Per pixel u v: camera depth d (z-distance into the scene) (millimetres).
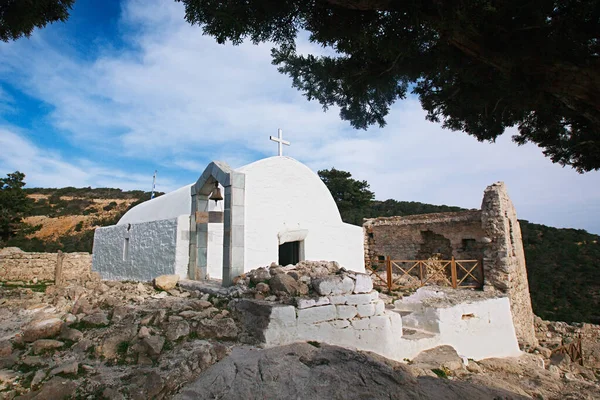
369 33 4668
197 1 4277
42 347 4320
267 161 10969
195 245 8812
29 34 5035
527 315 14812
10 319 5953
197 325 4816
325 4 4547
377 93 6328
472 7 3791
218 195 8633
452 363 5930
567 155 6223
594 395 5754
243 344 4715
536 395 5523
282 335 4816
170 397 3574
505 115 6027
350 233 13148
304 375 3975
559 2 3932
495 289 13227
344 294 5664
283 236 10898
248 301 5266
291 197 11398
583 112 4312
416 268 16594
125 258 11602
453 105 6195
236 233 7051
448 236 15828
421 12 4039
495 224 13531
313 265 6820
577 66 3846
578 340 13234
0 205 21953
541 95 4559
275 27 4664
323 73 5891
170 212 12086
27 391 3561
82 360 4191
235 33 4480
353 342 5453
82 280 8938
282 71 6270
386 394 3791
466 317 7770
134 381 3652
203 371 3990
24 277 13633
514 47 4039
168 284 7562
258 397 3578
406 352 6184
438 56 5047
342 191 35375
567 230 34750
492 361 7387
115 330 4629
